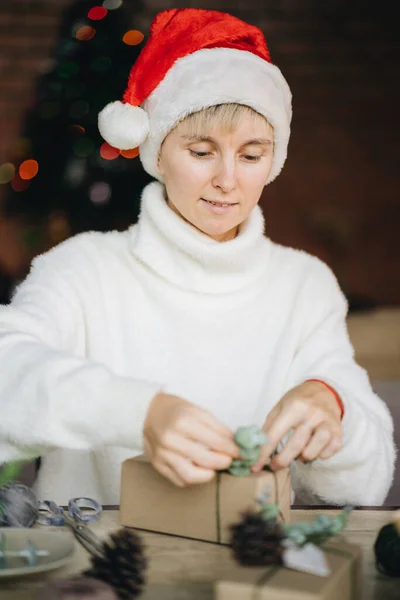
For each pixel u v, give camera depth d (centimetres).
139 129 135
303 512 110
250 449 92
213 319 146
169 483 99
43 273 145
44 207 452
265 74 129
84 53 399
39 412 103
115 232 157
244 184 131
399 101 611
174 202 137
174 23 135
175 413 93
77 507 108
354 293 618
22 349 112
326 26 605
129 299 148
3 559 88
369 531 102
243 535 80
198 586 84
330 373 136
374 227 620
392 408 333
